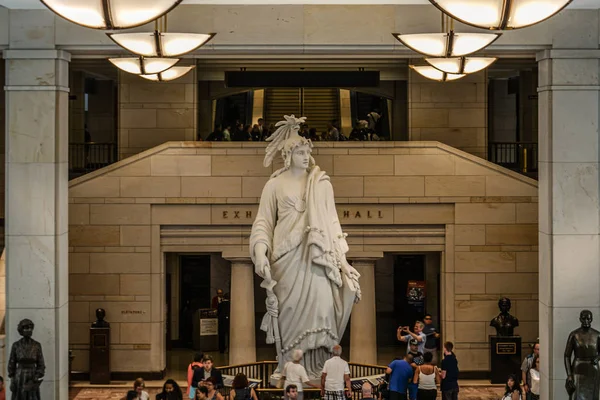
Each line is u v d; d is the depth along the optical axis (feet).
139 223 74.49
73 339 74.74
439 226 75.10
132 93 81.00
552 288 55.88
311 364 56.18
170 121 81.00
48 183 56.03
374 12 55.98
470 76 81.46
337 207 74.59
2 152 86.63
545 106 56.34
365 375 61.72
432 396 56.49
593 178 55.93
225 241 74.74
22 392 52.54
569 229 55.88
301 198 56.13
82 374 74.64
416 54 57.47
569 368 52.11
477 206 74.64
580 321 54.13
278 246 55.62
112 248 74.64
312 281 55.62
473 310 74.95
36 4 54.34
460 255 74.79
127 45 50.21
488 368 74.84
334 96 95.30
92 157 99.55
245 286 74.90
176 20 55.67
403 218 74.69
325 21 55.88
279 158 74.18
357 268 75.15
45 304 56.08
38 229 56.03
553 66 55.83
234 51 56.44
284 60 83.46
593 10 55.72
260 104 95.40
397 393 55.11
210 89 89.30
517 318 74.95
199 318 82.12
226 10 55.72
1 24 55.62
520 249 74.79
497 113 110.01
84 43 55.67
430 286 83.92
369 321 74.90
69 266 74.64
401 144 74.49
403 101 86.69
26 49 55.67
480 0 39.91
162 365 75.25
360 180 74.43
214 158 74.28
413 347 59.06
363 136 81.97
